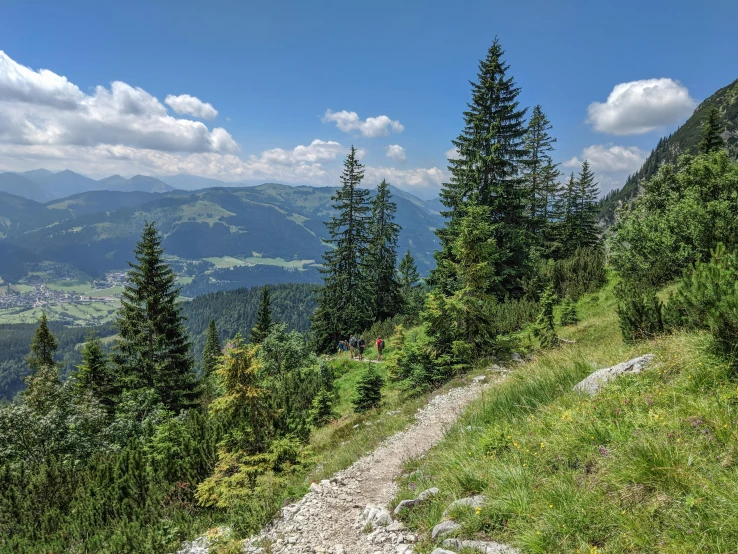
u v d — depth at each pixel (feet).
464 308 47.19
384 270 142.51
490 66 98.84
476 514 14.25
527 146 151.53
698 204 61.00
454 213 100.17
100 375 92.38
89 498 30.27
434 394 42.24
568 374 27.96
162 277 93.30
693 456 12.25
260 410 31.86
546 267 98.84
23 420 47.60
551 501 13.29
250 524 21.84
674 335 26.73
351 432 39.83
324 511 21.52
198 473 30.68
